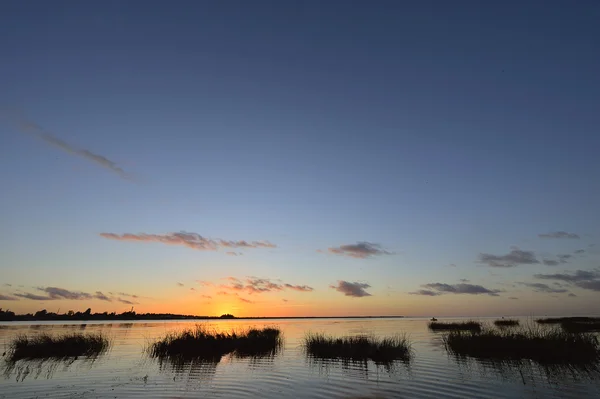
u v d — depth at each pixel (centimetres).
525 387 1564
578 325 4400
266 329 3884
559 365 2039
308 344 3047
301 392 1548
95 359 2509
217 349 2959
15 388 1630
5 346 3031
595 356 2172
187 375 1931
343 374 1919
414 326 7075
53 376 1895
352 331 5322
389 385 1648
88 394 1526
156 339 3800
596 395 1434
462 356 2433
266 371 2041
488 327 4747
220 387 1648
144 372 2025
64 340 2920
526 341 2427
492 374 1831
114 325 8350
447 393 1491
